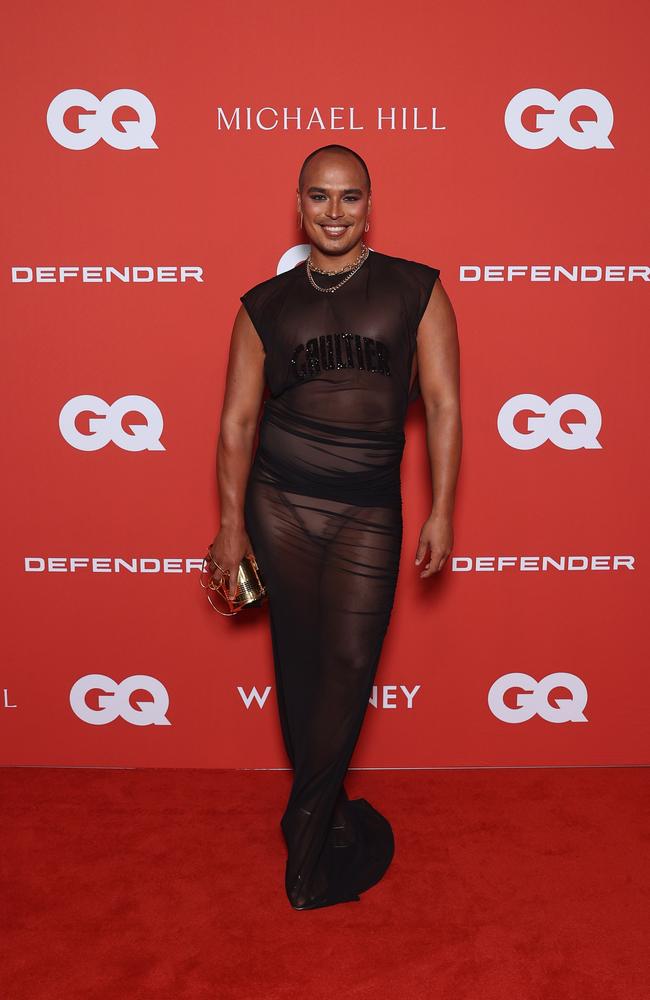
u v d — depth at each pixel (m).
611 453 2.36
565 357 2.31
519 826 2.18
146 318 2.29
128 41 2.18
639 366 2.32
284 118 2.21
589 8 2.17
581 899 1.90
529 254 2.26
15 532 2.39
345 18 2.17
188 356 2.31
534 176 2.23
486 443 2.35
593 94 2.20
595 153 2.22
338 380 1.84
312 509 1.90
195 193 2.24
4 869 2.01
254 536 1.96
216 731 2.48
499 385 2.32
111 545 2.40
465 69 2.19
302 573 1.92
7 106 2.21
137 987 1.65
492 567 2.41
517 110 2.21
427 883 1.96
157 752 2.49
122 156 2.22
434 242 2.25
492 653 2.45
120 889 1.94
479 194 2.23
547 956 1.73
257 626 2.43
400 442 1.92
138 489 2.37
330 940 1.78
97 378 2.32
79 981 1.67
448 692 2.47
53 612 2.43
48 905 1.88
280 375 1.88
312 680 1.95
